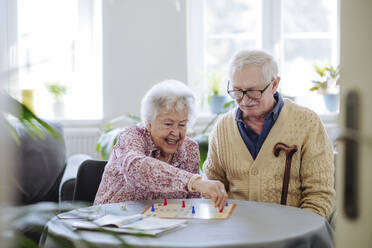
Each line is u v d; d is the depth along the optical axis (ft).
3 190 1.46
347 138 1.20
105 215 4.57
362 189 1.24
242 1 13.69
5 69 1.56
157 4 12.34
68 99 13.16
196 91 13.57
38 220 2.01
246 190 6.12
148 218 4.44
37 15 12.80
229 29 13.73
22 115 1.70
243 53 5.95
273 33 13.66
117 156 5.74
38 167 8.66
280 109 6.10
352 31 1.18
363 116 1.19
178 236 3.90
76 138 12.34
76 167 9.61
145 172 5.13
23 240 1.64
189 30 13.53
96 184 6.72
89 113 13.28
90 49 13.29
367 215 1.23
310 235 4.10
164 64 12.44
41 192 8.68
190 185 4.95
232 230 4.11
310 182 5.90
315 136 6.00
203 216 4.65
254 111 5.95
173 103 5.64
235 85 5.90
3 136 1.49
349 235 1.27
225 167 6.35
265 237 3.88
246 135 6.20
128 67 12.34
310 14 13.76
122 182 5.73
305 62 13.82
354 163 1.24
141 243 3.62
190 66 13.56
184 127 5.82
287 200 5.97
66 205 2.57
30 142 8.59
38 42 12.85
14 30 12.40
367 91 1.17
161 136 5.77
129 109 12.41
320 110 13.65
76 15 13.12
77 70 13.21
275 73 5.93
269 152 5.99
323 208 5.68
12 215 1.58
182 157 6.11
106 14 12.17
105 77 12.28
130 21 12.28
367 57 1.17
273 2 13.61
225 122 6.44
